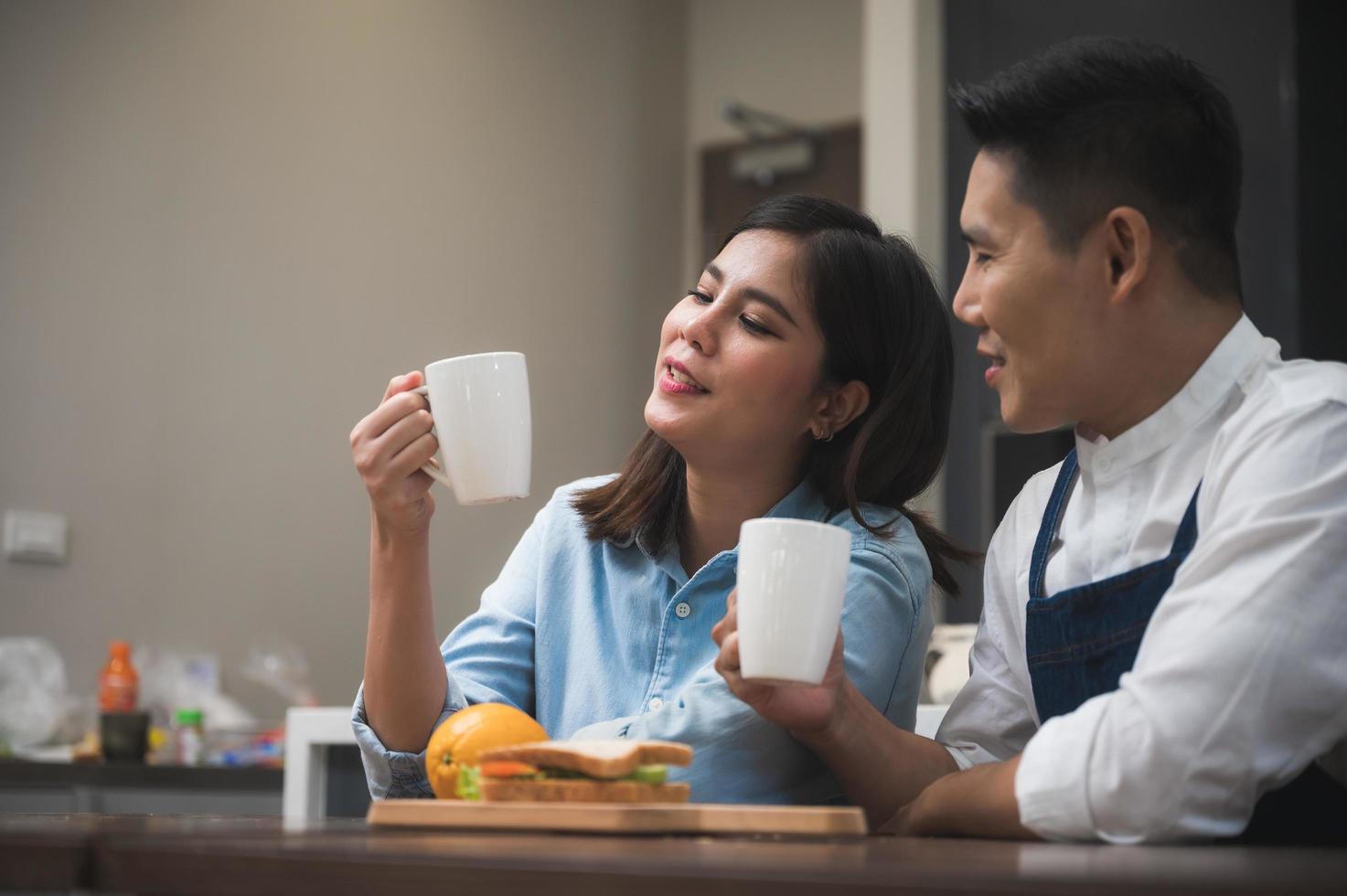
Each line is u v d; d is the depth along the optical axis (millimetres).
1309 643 967
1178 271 1154
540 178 4484
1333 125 3521
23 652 3008
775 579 1032
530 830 939
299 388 3705
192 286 3482
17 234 3152
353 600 3797
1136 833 952
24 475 3133
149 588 3348
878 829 1229
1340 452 1038
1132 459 1215
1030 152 1144
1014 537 1359
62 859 757
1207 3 3627
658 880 644
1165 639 990
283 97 3721
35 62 3207
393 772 1328
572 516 1570
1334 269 3496
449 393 1213
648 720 1308
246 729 3068
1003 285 1153
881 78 4047
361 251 3883
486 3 4324
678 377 1450
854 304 1464
